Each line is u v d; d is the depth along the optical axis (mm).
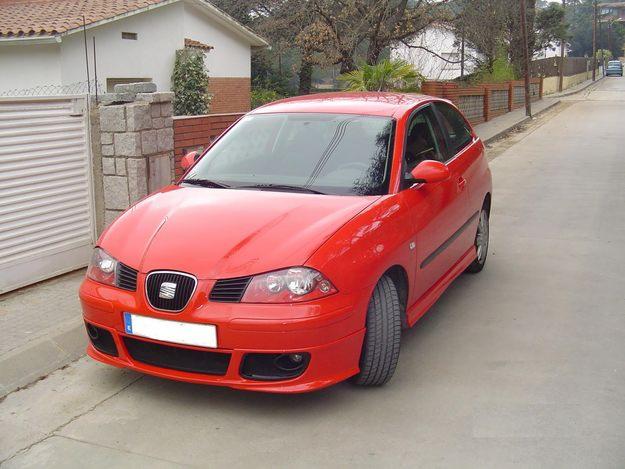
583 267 6676
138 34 18859
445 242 5059
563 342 4828
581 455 3367
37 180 5832
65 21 16672
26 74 16766
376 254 3861
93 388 4141
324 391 4062
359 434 3584
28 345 4469
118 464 3334
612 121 24516
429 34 29234
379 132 4805
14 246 5688
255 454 3408
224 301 3533
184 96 20203
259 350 3496
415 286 4480
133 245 3900
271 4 28516
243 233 3803
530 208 9594
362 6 23547
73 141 6172
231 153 4961
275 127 5055
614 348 4727
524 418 3744
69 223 6215
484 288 6035
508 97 29125
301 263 3568
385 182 4457
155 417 3783
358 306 3703
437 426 3662
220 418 3758
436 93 19875
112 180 6406
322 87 36781
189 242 3781
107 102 6375
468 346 4758
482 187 6121
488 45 30469
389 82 17547
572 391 4070
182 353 3678
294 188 4449
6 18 17781
